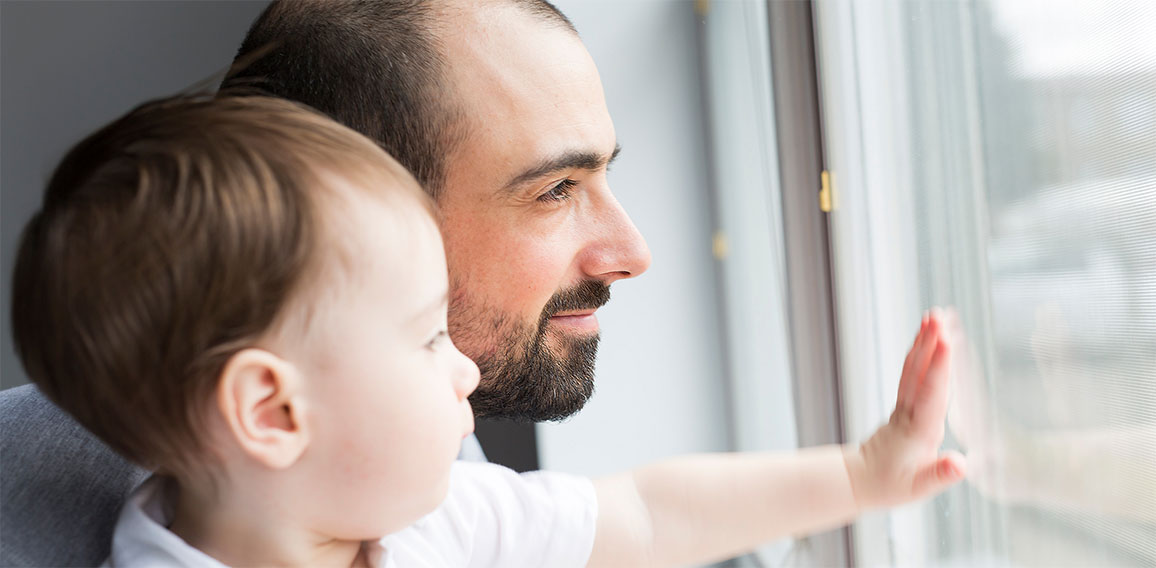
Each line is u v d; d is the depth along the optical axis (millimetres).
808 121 1586
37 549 454
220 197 390
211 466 417
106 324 384
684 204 2238
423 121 627
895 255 1263
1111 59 722
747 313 2096
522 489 580
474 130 629
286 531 432
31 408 531
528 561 560
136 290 381
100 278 383
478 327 668
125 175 400
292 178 405
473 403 693
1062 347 824
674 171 2230
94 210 394
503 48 637
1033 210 874
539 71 640
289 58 638
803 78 1584
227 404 388
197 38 2277
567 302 699
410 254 431
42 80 2248
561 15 692
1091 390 778
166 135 416
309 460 419
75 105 2260
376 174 433
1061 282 824
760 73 1785
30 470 490
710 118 2197
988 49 947
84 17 2252
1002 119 928
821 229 1578
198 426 397
